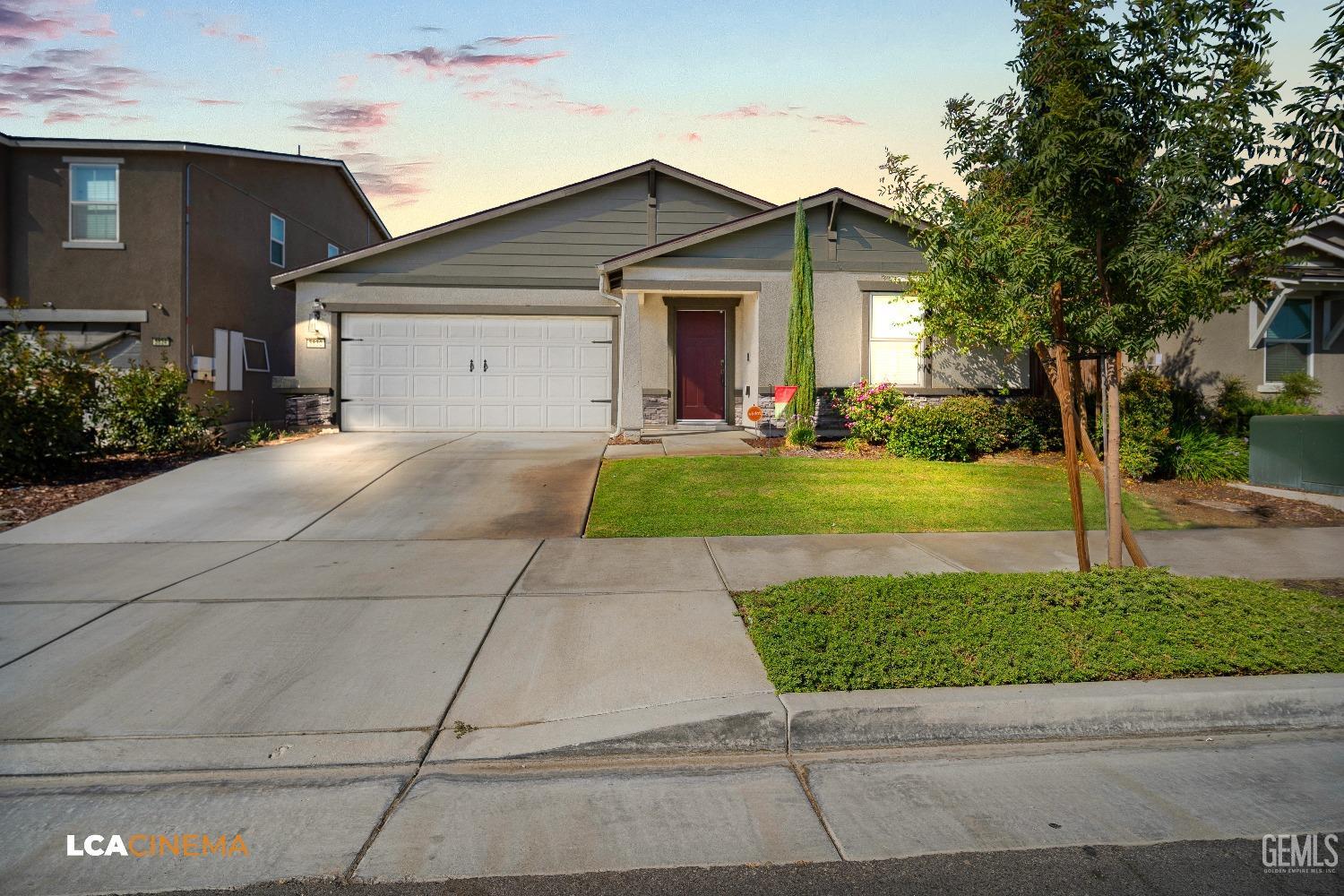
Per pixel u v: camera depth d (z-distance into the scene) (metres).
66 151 16.20
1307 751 4.16
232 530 8.40
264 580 6.64
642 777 3.87
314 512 9.17
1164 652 4.79
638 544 7.86
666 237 17.14
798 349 13.39
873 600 5.62
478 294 16.64
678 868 3.12
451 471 11.29
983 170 6.30
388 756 3.95
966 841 3.31
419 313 16.27
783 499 9.66
